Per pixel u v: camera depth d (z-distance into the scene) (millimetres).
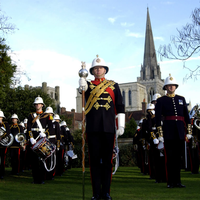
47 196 6004
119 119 5719
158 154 8992
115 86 5883
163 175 8961
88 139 5625
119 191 6703
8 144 11039
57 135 10633
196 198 5535
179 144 7566
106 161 5590
